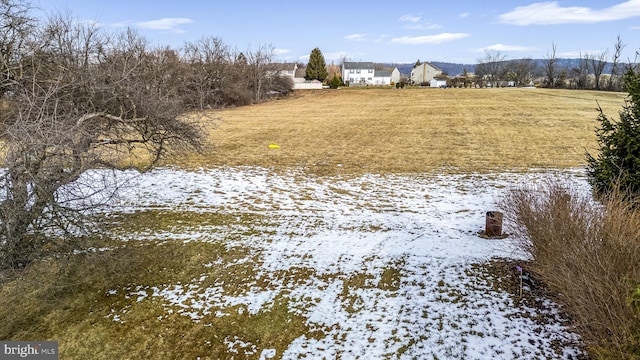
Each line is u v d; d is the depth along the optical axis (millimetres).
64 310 6406
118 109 8398
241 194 11898
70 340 5746
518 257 7336
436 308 6062
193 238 8742
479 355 5051
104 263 7602
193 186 12602
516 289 6375
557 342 5137
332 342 5465
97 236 7801
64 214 6148
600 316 4414
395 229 9094
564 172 13469
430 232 8828
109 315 6238
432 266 7277
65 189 6555
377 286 6750
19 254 6090
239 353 5344
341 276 7090
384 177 13633
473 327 5582
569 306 5344
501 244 7969
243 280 7066
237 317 6074
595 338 4508
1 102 8203
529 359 4902
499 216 8305
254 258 7824
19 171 5477
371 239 8547
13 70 9594
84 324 6062
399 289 6629
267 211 10445
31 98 6586
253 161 16219
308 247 8234
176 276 7254
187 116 10688
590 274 4617
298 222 9648
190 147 12086
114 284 7039
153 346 5539
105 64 9711
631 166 7402
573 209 6094
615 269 4480
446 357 5066
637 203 6270
